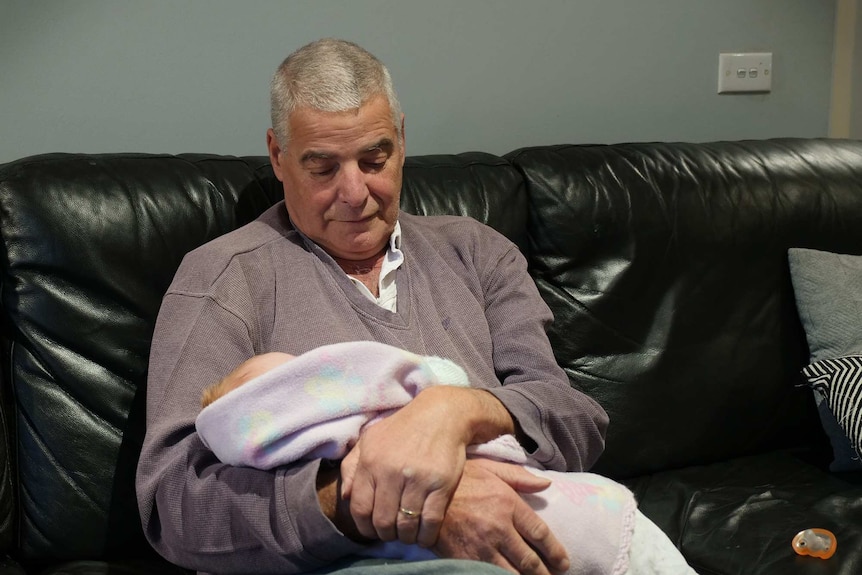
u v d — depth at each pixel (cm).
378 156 148
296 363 116
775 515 166
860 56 250
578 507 119
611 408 184
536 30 227
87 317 155
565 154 196
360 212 147
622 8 232
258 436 115
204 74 205
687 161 200
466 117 226
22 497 152
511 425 130
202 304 138
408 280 153
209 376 132
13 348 154
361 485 112
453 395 122
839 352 188
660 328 189
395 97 152
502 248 166
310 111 144
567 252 188
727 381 191
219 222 167
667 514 171
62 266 154
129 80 200
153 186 164
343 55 147
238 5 204
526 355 150
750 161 204
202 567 122
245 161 179
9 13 191
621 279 188
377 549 116
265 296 145
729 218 196
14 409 155
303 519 112
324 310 144
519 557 113
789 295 198
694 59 240
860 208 205
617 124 238
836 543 154
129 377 157
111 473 154
